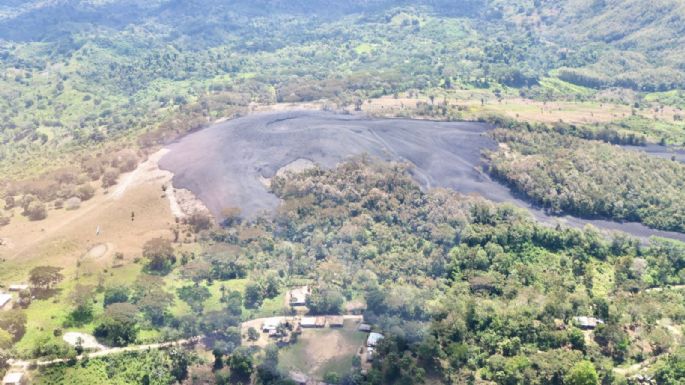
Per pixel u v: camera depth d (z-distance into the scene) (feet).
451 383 421.59
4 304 495.00
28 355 435.94
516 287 512.22
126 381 423.64
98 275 531.50
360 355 447.83
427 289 508.12
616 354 446.60
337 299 492.54
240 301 498.28
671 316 492.13
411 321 470.39
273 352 442.50
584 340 451.12
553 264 556.92
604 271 558.56
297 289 517.96
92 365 431.84
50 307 491.72
